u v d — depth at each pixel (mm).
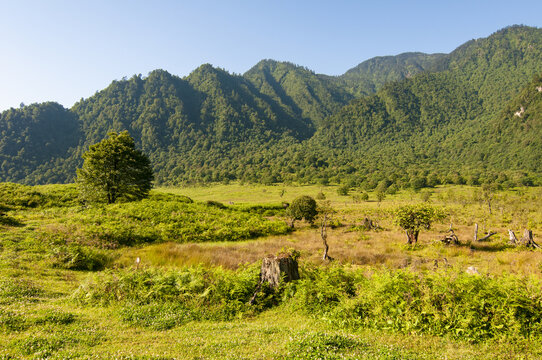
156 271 9984
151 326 6504
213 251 17344
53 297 8695
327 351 4855
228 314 7484
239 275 9117
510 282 6434
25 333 5531
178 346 5340
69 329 5984
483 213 47031
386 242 22000
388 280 7090
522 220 34281
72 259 12891
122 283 8727
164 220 25500
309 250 18875
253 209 42344
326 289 7801
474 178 159750
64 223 21703
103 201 35438
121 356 4703
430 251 17203
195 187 194375
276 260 8859
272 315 7617
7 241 15102
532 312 5605
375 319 6422
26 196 34219
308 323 6859
